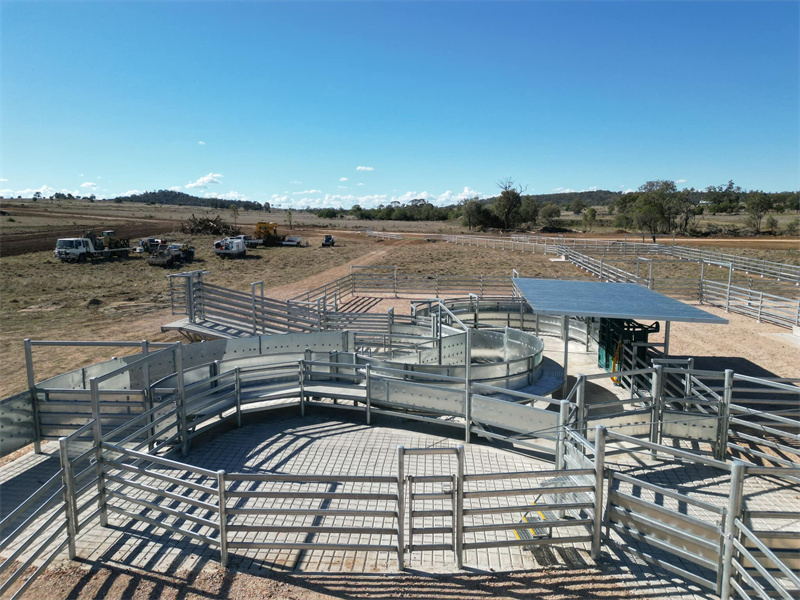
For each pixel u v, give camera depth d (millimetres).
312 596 4965
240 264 42062
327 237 58562
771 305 19750
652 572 5387
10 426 7742
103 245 43969
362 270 37906
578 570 5406
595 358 14406
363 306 23578
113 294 27547
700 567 5457
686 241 61656
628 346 11633
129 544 5832
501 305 18047
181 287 29734
